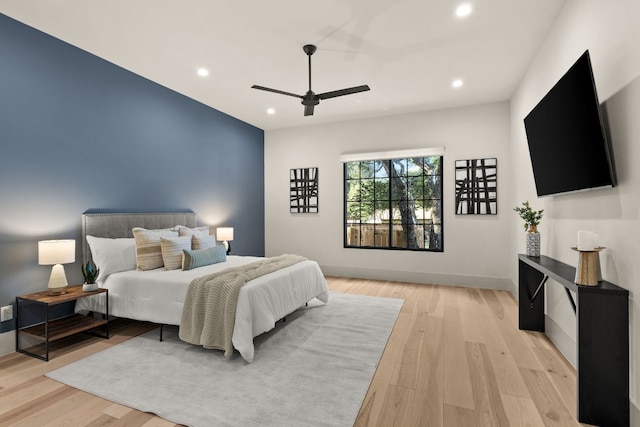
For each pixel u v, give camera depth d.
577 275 1.90
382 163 5.66
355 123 5.70
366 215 5.77
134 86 3.83
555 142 2.47
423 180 5.40
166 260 3.36
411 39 3.10
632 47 1.71
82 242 3.26
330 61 3.54
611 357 1.76
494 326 3.30
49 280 2.83
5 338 2.68
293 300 3.27
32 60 2.89
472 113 4.93
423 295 4.49
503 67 3.67
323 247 5.95
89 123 3.36
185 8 2.63
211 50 3.31
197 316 2.70
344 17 2.75
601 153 1.88
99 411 1.90
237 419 1.82
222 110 5.23
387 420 1.82
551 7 2.62
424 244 5.41
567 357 2.56
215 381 2.23
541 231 3.22
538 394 2.08
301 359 2.57
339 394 2.07
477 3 2.57
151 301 2.95
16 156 2.79
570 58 2.49
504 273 4.78
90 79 3.37
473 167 4.91
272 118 5.65
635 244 1.70
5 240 2.72
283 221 6.28
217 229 4.86
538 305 3.15
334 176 5.87
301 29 2.94
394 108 5.09
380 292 4.67
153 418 1.84
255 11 2.67
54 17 2.75
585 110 1.98
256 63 3.59
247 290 2.63
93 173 3.39
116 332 3.17
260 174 6.30
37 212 2.93
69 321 3.00
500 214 4.78
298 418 1.83
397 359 2.57
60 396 2.06
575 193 2.41
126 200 3.73
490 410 1.91
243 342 2.48
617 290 1.75
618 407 1.76
